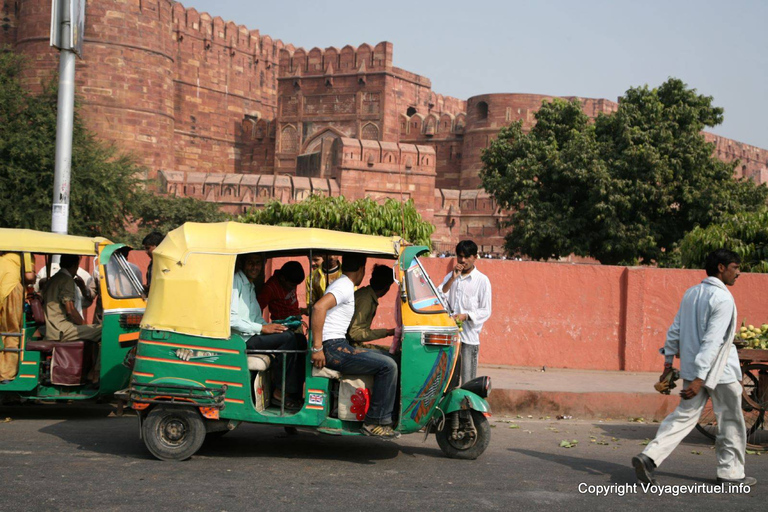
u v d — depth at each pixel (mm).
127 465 4793
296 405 5266
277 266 9688
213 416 4934
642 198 28188
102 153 23250
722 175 28766
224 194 42531
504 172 31875
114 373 6266
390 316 10102
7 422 6262
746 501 4383
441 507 4051
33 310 6473
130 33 45219
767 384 6004
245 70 62812
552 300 9695
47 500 3973
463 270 6207
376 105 56250
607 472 5031
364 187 43500
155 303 5047
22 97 21609
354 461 5125
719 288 4570
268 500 4090
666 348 4828
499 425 6859
